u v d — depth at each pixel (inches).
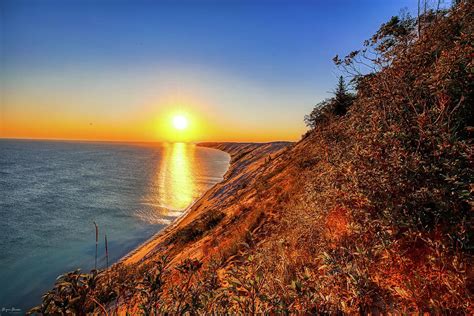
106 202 1471.5
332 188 134.3
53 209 1314.0
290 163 657.0
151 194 1702.8
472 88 101.8
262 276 77.4
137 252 716.0
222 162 4092.0
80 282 53.8
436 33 144.6
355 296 74.8
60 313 48.7
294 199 290.0
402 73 124.9
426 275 73.9
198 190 1847.9
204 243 394.0
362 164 109.8
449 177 80.8
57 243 855.7
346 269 79.4
